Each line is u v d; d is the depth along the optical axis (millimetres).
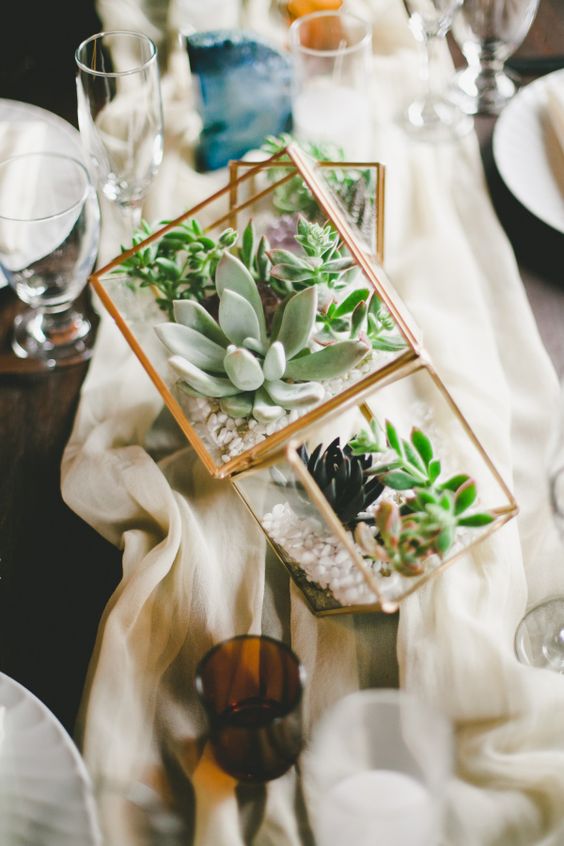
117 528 896
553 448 860
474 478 843
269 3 1304
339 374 812
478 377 940
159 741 786
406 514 796
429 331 980
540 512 886
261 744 719
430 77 1204
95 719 779
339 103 1109
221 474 809
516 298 1019
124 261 871
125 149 1024
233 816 740
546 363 969
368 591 788
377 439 812
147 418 953
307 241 849
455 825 732
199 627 833
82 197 954
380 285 829
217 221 891
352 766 729
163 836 743
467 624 800
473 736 771
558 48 1266
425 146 1159
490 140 1169
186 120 1196
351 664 813
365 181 954
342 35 1144
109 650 807
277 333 851
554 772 740
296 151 863
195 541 860
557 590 848
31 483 930
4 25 1370
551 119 1137
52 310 1046
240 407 818
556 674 786
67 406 978
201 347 840
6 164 1020
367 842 694
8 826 709
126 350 998
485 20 1147
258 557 861
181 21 1265
